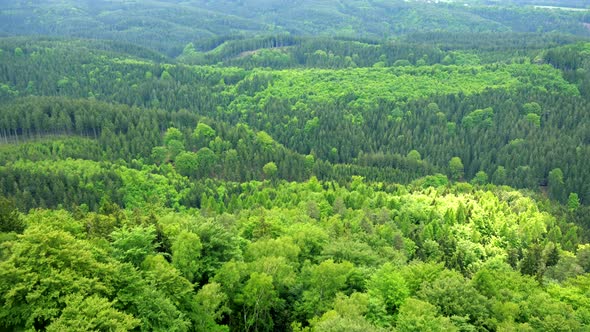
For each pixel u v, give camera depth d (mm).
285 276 63625
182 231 64000
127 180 140375
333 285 61656
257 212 103562
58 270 45031
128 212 105250
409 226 111125
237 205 127250
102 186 135750
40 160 151250
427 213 121000
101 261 52469
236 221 93625
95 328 40562
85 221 78312
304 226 83000
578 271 84688
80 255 47844
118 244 59406
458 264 90688
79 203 126500
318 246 77625
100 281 47750
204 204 130125
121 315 42062
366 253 72875
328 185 151500
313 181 145375
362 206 124250
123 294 47906
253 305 62125
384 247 83812
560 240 117000
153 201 132875
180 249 60594
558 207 159125
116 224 77625
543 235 118312
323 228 93000
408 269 66938
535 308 59000
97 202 131250
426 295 58594
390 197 133125
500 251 104875
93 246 54031
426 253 98125
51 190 130000
